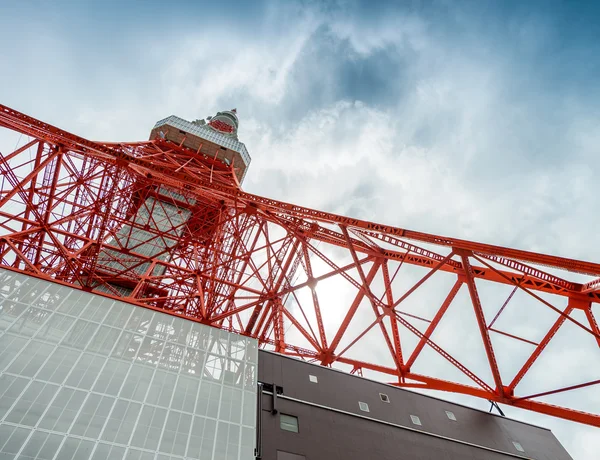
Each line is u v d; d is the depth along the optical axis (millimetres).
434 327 25703
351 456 19266
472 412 25141
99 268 36906
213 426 17312
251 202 29312
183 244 47250
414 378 25719
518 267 22922
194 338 21906
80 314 20766
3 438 14141
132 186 42531
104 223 27125
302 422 19891
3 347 17406
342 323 29641
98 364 18266
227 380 20109
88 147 26938
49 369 17188
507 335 23859
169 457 15430
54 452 14273
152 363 19406
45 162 27203
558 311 20703
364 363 28609
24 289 20953
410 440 21422
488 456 22375
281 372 22281
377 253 31422
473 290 23266
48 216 28438
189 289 42156
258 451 17422
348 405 21984
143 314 22344
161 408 17266
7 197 24531
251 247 38344
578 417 21094
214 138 68750
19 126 26203
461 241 23359
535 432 25328
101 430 15523
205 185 28859
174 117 68875
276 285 31312
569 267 20078
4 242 26391
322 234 32719
